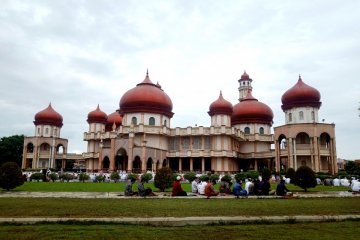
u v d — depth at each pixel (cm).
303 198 2019
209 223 1075
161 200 1827
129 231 942
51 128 8569
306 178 2856
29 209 1362
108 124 7975
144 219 1080
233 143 6856
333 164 5641
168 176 2778
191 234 911
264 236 894
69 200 1773
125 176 4453
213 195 2103
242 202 1730
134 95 6519
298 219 1136
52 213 1252
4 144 8662
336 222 1129
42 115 8519
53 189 2742
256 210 1373
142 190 2114
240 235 904
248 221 1095
